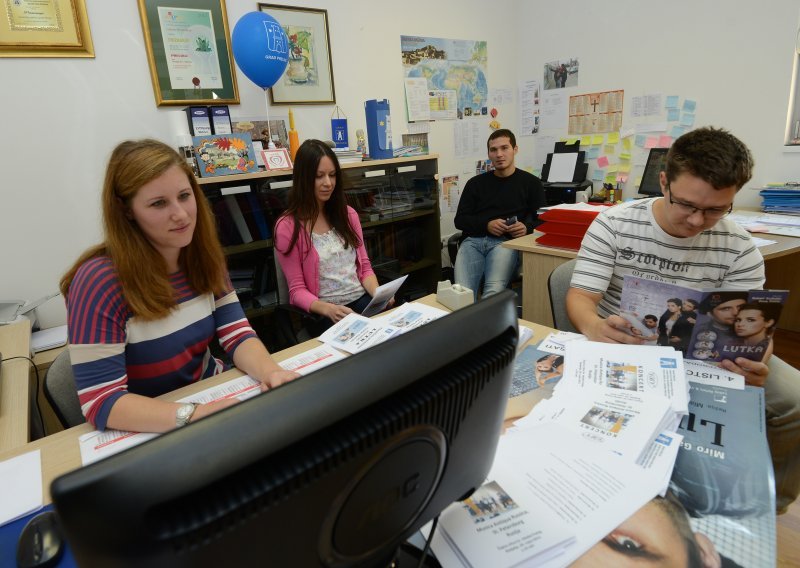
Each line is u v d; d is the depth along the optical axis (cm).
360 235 234
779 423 116
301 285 214
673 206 119
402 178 314
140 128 242
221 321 132
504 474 69
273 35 242
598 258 143
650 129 337
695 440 79
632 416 83
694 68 308
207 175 231
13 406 118
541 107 402
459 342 42
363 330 139
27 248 224
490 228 318
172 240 108
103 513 26
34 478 85
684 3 305
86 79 225
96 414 99
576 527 60
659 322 105
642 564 56
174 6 240
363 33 314
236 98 266
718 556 57
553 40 381
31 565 62
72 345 103
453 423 43
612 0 339
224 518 29
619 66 346
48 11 212
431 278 341
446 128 376
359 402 34
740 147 109
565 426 82
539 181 338
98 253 113
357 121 322
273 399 32
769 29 274
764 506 64
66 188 228
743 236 129
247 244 251
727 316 98
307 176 207
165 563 28
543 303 239
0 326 180
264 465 31
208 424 29
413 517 45
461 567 55
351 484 35
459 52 369
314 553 36
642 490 66
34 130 218
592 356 106
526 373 104
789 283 281
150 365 117
